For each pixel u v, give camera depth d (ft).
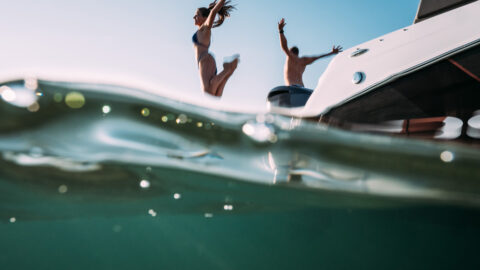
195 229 9.37
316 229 8.88
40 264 8.87
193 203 8.13
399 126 6.93
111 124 5.91
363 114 7.39
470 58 6.38
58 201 7.32
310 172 6.51
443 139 6.47
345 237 9.05
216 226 9.37
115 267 9.64
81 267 9.30
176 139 6.28
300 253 9.70
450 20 7.22
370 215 8.38
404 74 7.10
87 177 6.64
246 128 6.35
